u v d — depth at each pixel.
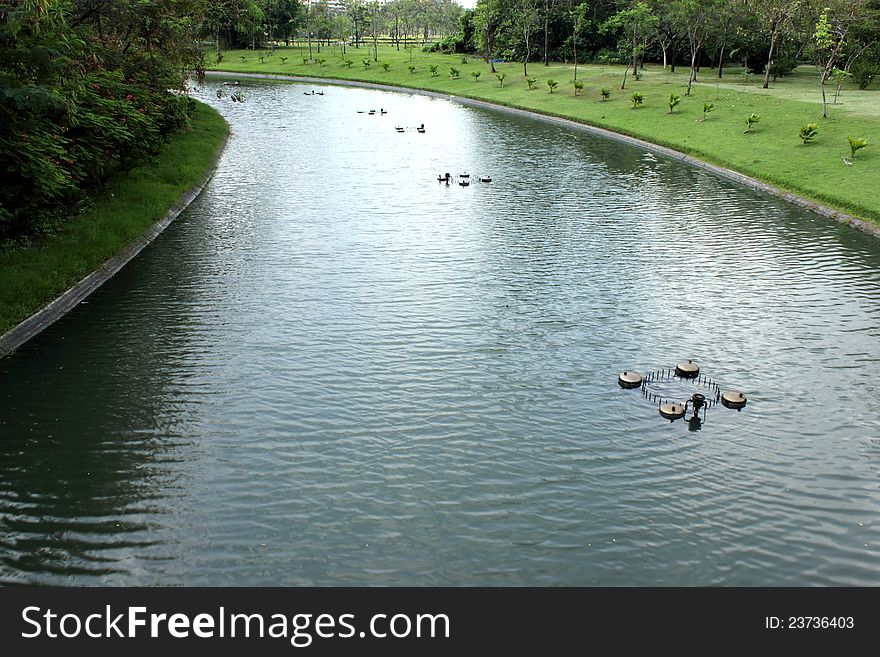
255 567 15.20
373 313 27.33
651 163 57.34
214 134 63.66
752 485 17.91
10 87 24.39
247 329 25.83
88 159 35.69
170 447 18.97
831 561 15.58
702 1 75.44
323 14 166.25
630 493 17.55
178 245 35.25
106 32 45.56
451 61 129.62
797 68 106.56
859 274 31.84
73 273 29.25
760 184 48.28
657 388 22.17
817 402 21.50
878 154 50.16
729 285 30.50
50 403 20.88
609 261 33.53
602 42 118.50
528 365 23.50
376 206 42.91
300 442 19.25
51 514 16.48
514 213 41.88
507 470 18.31
